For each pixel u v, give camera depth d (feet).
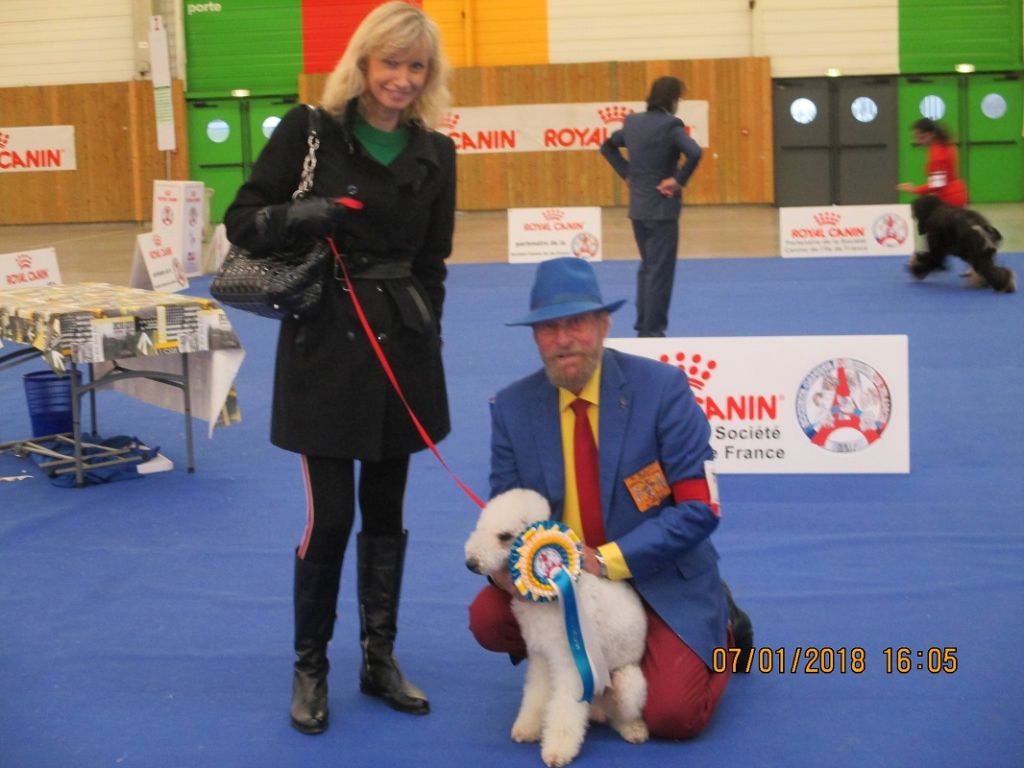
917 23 66.59
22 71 71.10
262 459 20.24
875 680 11.14
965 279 40.01
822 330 31.55
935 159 40.04
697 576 10.11
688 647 9.90
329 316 9.98
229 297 9.91
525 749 9.97
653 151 29.04
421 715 10.69
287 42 69.67
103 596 13.87
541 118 68.74
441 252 10.79
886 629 12.35
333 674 11.66
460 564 14.64
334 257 9.99
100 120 70.74
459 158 69.51
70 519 16.96
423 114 10.20
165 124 51.01
